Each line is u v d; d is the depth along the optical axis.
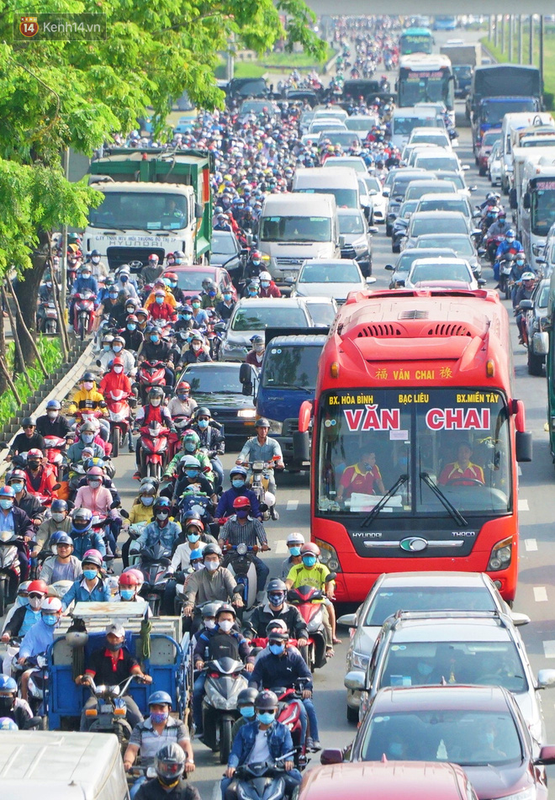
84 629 48.94
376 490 64.62
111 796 32.06
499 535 64.06
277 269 162.88
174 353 108.69
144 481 71.56
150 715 45.59
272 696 43.25
